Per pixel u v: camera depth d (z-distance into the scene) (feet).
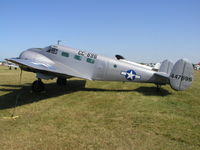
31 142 12.28
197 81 49.60
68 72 28.04
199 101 23.61
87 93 27.91
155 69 31.24
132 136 13.23
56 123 15.61
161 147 11.76
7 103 22.02
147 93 28.19
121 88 32.91
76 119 16.58
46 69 24.85
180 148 11.67
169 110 19.40
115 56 31.37
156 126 15.03
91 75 29.94
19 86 33.24
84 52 30.09
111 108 19.97
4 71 73.72
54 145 11.91
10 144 12.03
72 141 12.44
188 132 13.96
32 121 16.08
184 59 25.49
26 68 27.48
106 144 12.08
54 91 29.19
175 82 25.70
